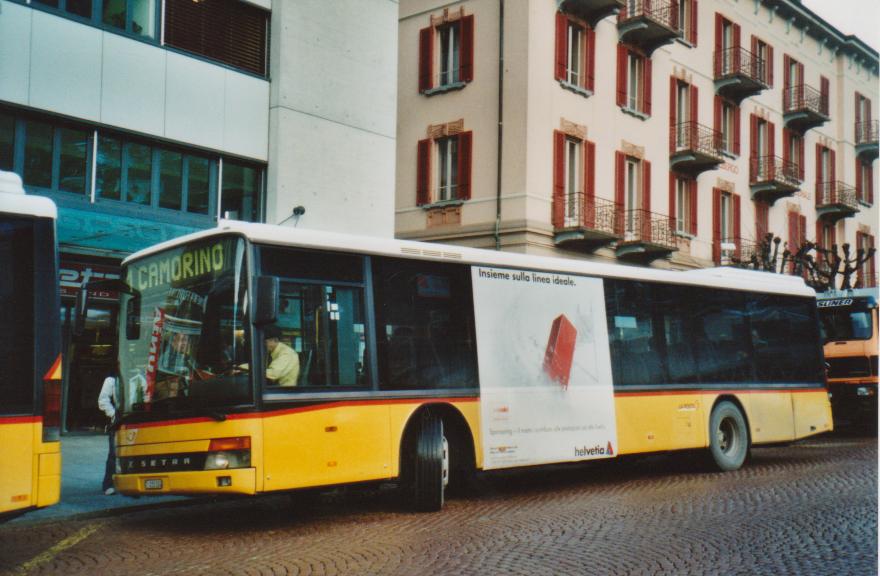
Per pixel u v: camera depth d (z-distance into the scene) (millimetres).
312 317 9148
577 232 25828
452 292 10602
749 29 36438
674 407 12969
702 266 32750
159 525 9492
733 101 35094
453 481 10820
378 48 20672
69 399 16484
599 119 28156
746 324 14492
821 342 15898
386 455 9555
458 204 26938
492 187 26203
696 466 14086
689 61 32594
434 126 27797
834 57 43156
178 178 17297
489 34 26656
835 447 17422
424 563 7277
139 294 9680
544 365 11406
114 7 16359
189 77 17312
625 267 12820
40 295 7461
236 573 7039
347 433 9211
